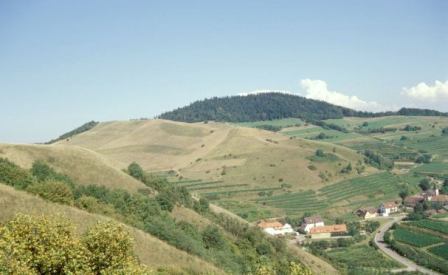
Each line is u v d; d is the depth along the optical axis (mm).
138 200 90750
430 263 142625
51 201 68125
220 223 117375
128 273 34062
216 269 75750
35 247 33750
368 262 148125
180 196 118688
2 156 97062
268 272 46344
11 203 60875
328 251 166750
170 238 79188
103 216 71938
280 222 191750
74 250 34156
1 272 29922
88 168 107250
